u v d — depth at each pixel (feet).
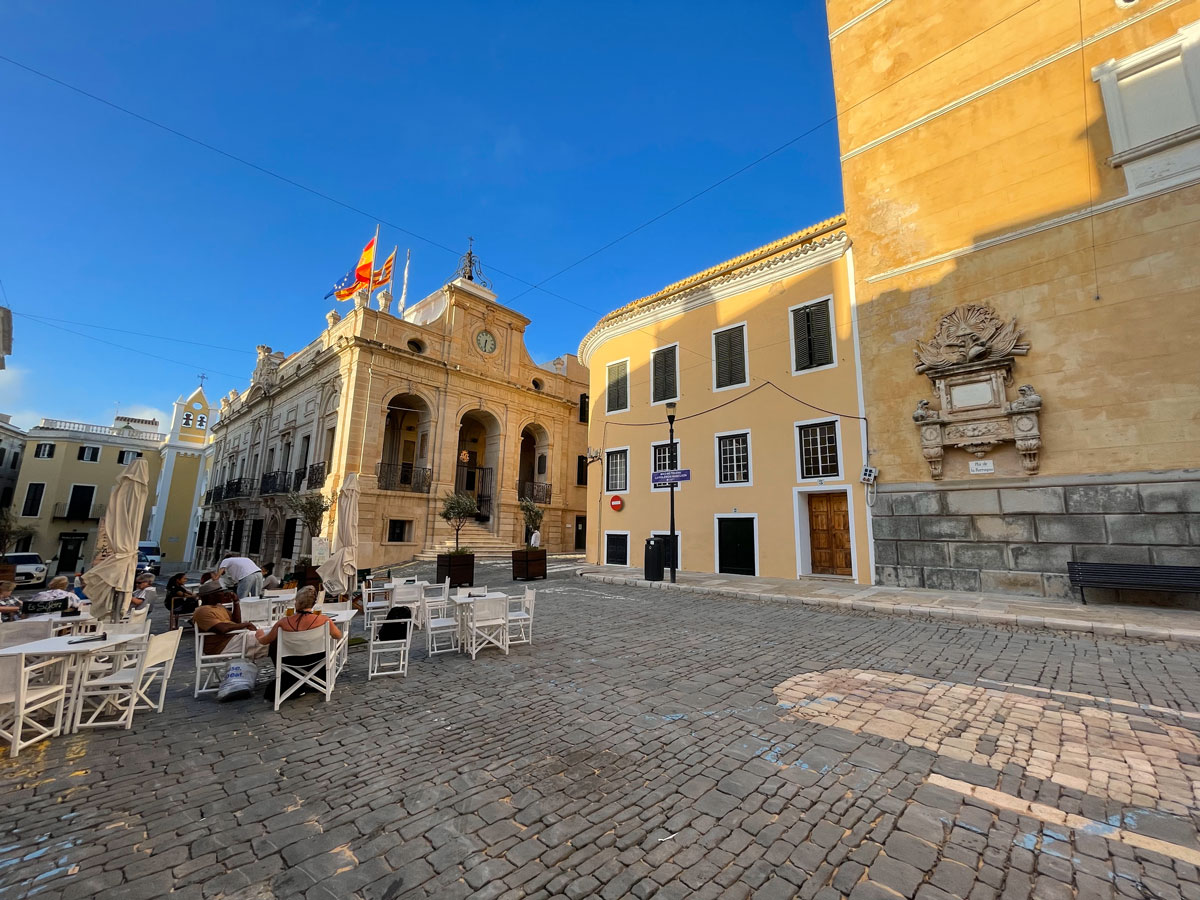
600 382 67.77
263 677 19.95
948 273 40.32
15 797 10.33
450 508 61.93
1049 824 9.13
